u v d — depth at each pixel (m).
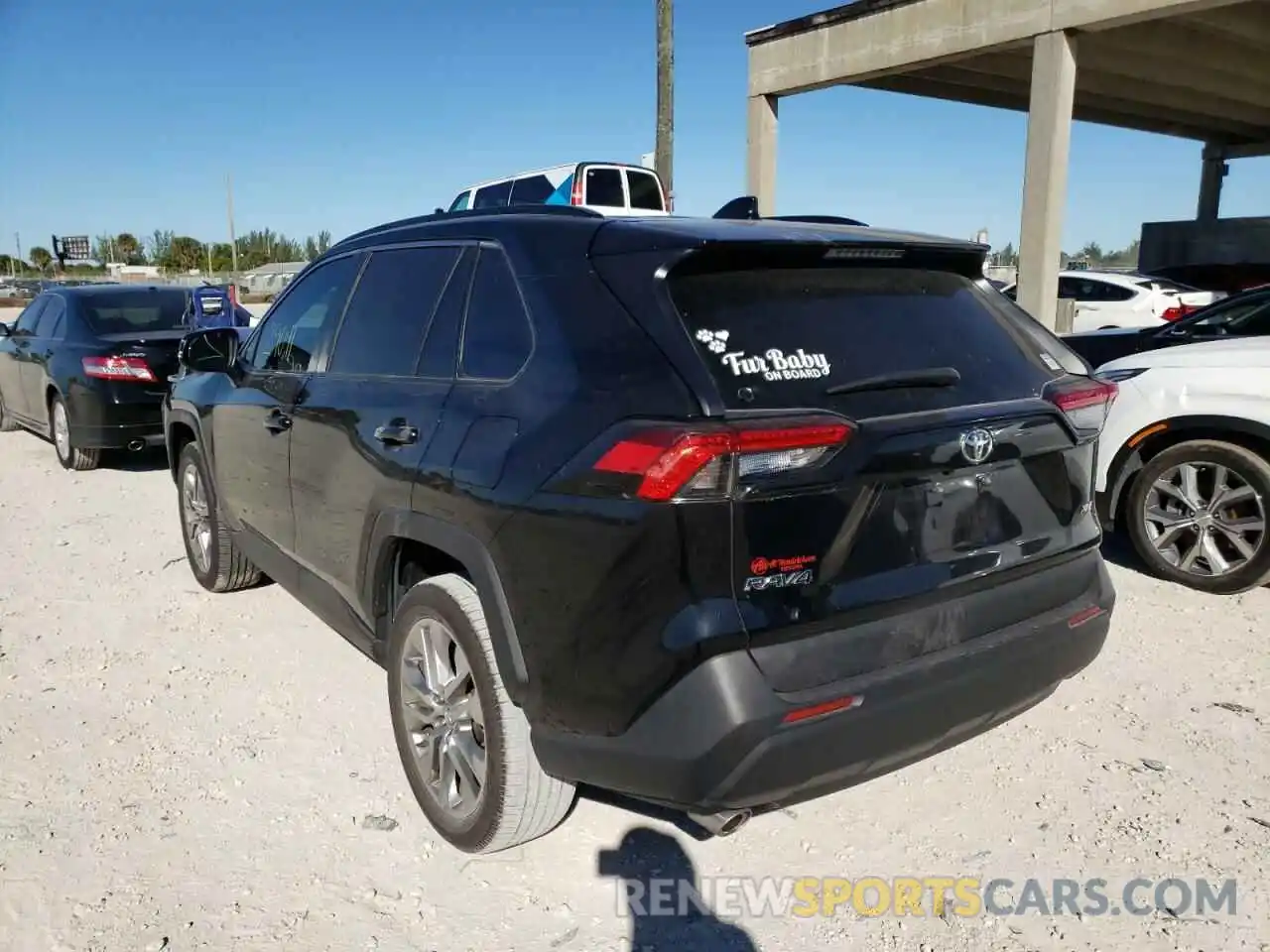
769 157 15.01
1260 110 18.95
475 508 2.69
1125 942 2.59
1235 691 3.95
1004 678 2.66
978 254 3.08
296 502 3.87
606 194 14.93
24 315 10.43
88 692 4.13
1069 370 3.09
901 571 2.49
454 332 3.09
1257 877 2.83
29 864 2.94
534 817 2.84
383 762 3.55
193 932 2.65
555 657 2.49
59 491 8.04
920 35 12.51
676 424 2.26
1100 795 3.25
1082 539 2.97
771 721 2.25
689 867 2.94
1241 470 4.83
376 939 2.64
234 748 3.65
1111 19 10.71
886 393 2.55
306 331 4.08
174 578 5.62
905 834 3.08
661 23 14.33
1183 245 23.41
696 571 2.23
